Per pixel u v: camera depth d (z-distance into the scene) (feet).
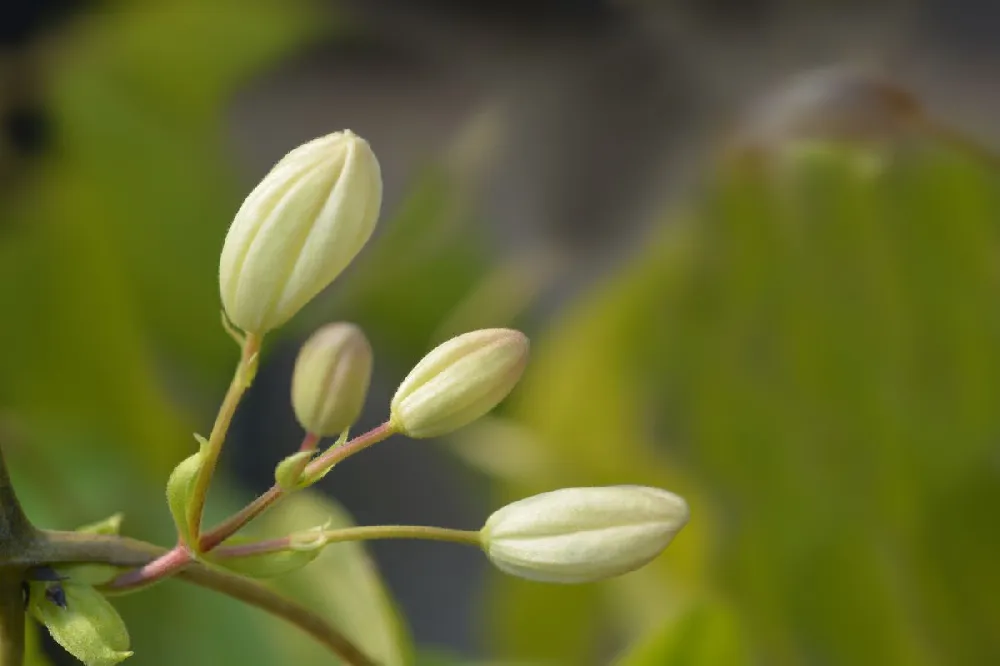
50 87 1.35
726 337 1.25
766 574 1.25
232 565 0.95
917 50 1.20
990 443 1.22
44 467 1.20
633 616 1.25
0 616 0.94
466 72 1.32
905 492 1.23
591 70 1.25
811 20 1.21
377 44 1.33
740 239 1.23
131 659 1.14
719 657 1.10
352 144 0.95
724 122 1.22
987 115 1.19
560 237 1.31
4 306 1.35
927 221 1.20
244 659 1.14
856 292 1.22
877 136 1.19
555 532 0.96
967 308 1.21
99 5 1.32
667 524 0.96
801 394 1.24
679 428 1.28
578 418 1.32
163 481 1.23
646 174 1.25
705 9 1.21
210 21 1.34
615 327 1.29
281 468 0.95
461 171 1.35
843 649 1.24
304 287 0.95
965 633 1.24
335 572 1.12
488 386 0.96
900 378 1.22
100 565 0.95
